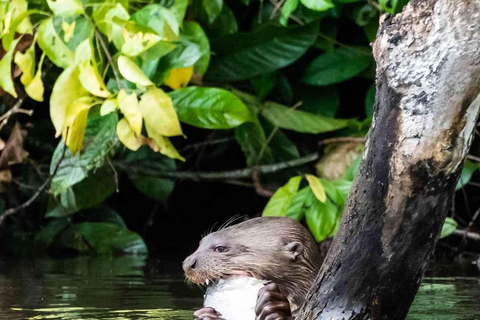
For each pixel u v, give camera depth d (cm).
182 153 1377
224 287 609
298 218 1002
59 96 883
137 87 958
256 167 1204
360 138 1149
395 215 463
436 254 1227
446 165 453
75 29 945
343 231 482
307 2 935
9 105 1175
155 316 668
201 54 989
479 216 1302
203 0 1102
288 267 653
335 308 482
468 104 445
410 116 452
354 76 1275
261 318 536
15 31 920
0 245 1277
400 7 939
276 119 1183
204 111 1005
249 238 664
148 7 928
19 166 1303
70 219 1221
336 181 1034
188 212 1428
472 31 436
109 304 736
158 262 1117
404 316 485
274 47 1168
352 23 1284
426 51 447
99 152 1031
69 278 942
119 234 1242
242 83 1252
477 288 848
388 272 471
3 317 668
